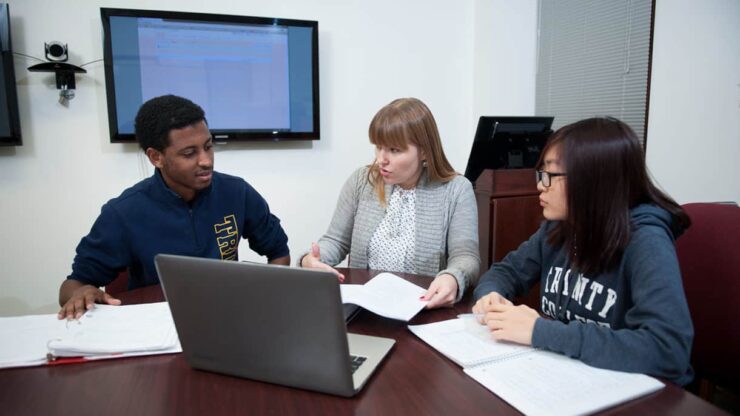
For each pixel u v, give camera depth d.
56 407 0.73
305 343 0.74
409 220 1.57
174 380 0.81
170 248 1.36
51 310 2.44
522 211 2.09
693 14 2.09
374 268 1.60
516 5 2.98
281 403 0.73
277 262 1.68
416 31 2.94
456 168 3.19
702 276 1.10
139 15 2.33
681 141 2.18
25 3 2.22
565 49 2.86
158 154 1.27
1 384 0.80
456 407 0.71
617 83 2.49
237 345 0.79
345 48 2.80
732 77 1.97
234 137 2.57
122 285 1.46
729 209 1.11
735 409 1.44
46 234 2.39
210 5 2.50
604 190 0.92
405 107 1.43
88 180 2.42
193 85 2.48
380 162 1.48
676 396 0.74
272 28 2.56
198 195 1.40
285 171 2.77
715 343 1.07
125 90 2.36
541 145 2.24
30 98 2.28
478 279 1.35
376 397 0.75
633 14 2.37
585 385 0.75
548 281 1.16
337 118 2.84
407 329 1.02
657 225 0.92
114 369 0.86
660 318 0.81
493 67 2.96
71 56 2.32
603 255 0.95
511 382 0.77
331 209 2.89
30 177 2.33
